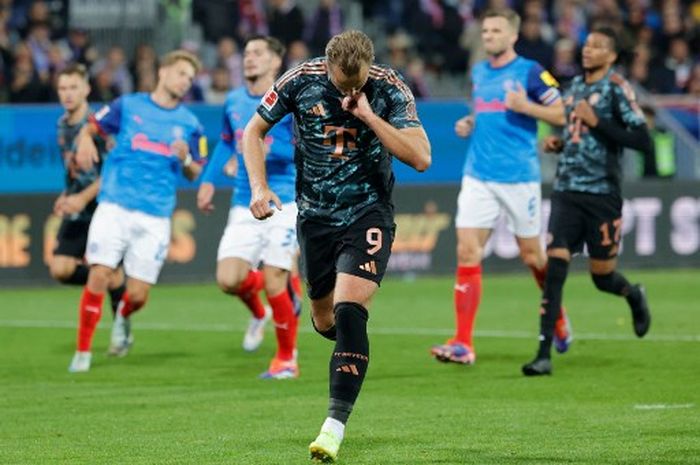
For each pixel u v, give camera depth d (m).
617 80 37.09
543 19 84.06
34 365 40.16
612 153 37.31
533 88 38.59
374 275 25.11
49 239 62.50
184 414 30.84
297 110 25.33
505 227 66.94
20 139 63.91
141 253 39.75
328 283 26.23
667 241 68.38
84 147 39.31
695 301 55.12
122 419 30.23
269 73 38.22
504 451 25.55
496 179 38.91
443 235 66.31
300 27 76.62
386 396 33.28
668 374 36.50
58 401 33.09
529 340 44.34
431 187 66.12
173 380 36.88
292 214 36.97
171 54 39.66
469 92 78.88
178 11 78.00
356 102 24.19
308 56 77.56
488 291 59.72
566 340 39.84
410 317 51.22
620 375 36.47
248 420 29.86
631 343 43.00
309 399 33.12
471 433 27.73
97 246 38.91
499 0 78.81
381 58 79.75
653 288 60.09
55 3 74.75
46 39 72.19
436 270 66.25
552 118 37.78
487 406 31.53
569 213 37.28
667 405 31.31
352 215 25.42
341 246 25.45
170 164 39.78
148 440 27.39
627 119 36.91
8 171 63.78
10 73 71.62
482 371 37.62
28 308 55.16
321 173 25.44
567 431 27.81
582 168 37.19
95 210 43.09
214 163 39.53
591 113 36.50
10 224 62.00
